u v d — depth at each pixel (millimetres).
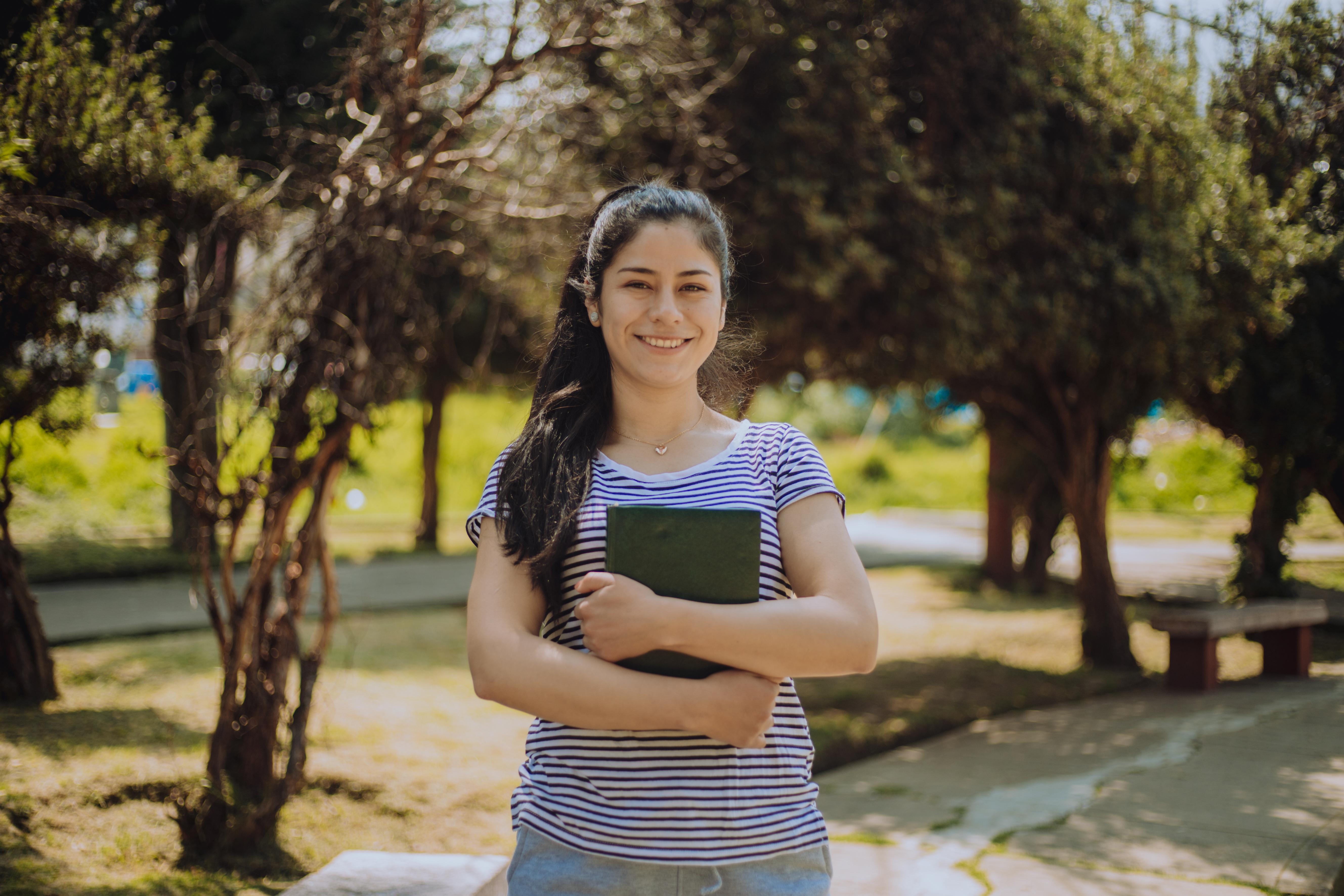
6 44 3504
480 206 5207
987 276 6125
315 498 4371
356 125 5621
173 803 4055
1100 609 8211
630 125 5996
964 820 4453
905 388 8258
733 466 1524
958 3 5828
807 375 7926
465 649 7969
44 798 4086
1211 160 6012
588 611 1341
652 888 1354
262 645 4430
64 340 3951
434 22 4504
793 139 5762
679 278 1521
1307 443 7453
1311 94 6020
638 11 5461
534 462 1500
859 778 5203
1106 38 6113
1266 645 7770
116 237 3779
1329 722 6062
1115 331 6531
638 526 1359
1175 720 6215
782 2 5734
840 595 1396
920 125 6430
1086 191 6273
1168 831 4207
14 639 5598
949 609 11172
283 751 4824
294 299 4145
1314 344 6996
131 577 10625
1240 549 9086
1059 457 8336
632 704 1306
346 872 3129
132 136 3576
